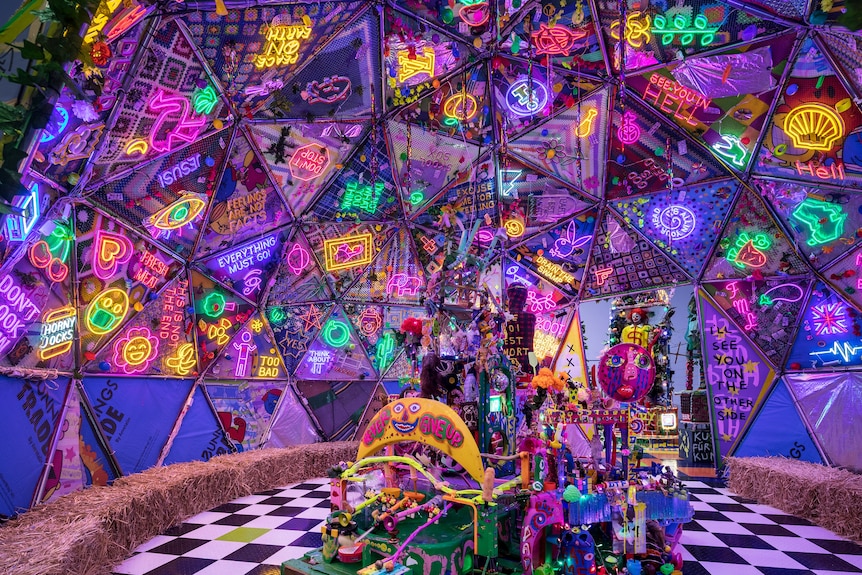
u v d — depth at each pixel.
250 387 8.63
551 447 4.03
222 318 8.27
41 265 5.41
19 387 5.18
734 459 7.57
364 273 9.73
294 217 8.74
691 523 5.95
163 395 7.35
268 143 7.71
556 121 8.57
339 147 8.37
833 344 8.00
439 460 4.60
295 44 6.72
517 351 4.88
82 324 6.06
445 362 4.61
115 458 6.35
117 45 4.90
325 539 3.81
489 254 5.04
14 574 3.25
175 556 4.72
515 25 7.32
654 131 8.34
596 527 4.37
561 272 10.12
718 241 8.91
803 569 4.55
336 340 9.57
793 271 8.37
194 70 6.18
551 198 9.55
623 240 9.61
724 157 8.22
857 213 7.45
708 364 9.13
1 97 2.15
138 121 5.85
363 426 9.67
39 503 5.01
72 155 5.24
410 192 9.38
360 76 7.65
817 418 7.98
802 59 6.70
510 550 4.02
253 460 7.28
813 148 7.31
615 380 4.25
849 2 2.03
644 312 10.52
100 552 4.25
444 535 3.70
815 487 5.97
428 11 7.11
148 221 6.83
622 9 6.13
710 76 7.30
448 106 8.33
